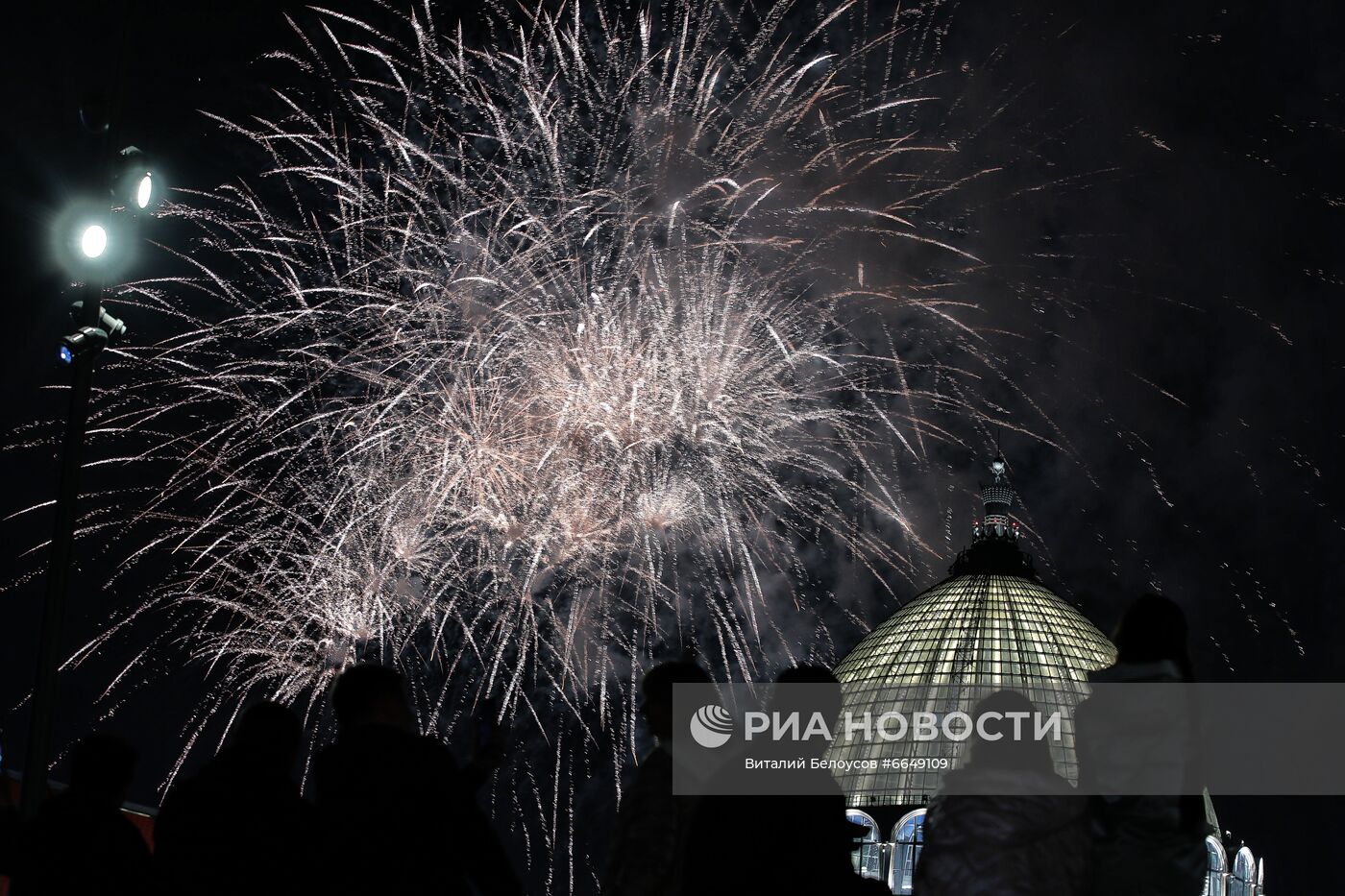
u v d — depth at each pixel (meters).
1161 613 8.72
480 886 7.61
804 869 7.13
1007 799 7.88
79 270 14.87
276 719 8.41
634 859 8.83
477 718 9.26
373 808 7.49
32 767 13.42
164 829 8.10
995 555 75.38
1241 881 60.38
